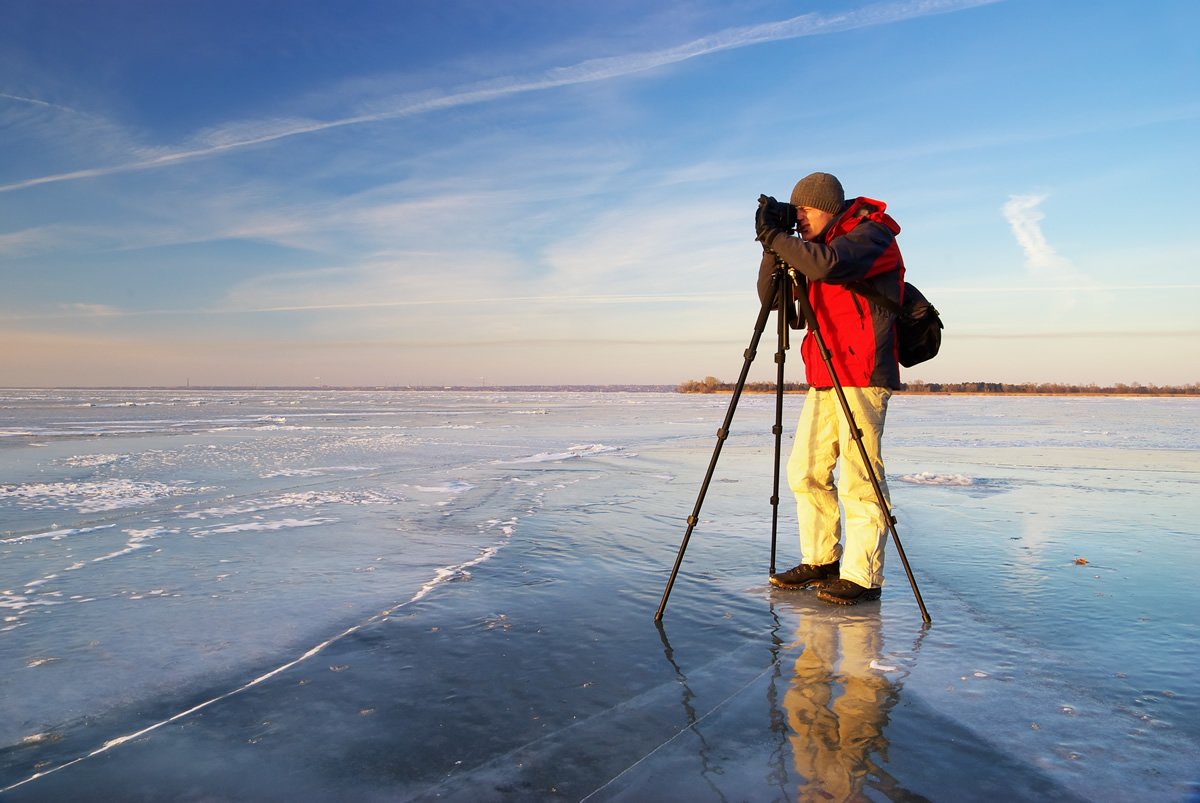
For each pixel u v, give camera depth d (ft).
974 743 5.52
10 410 85.97
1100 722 5.90
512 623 8.70
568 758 5.28
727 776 5.00
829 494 10.80
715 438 43.83
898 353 10.93
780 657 7.54
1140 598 9.80
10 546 12.94
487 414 82.48
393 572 11.19
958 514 16.71
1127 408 115.03
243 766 5.19
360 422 62.13
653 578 11.01
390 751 5.41
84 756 5.34
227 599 9.66
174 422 59.26
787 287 10.58
